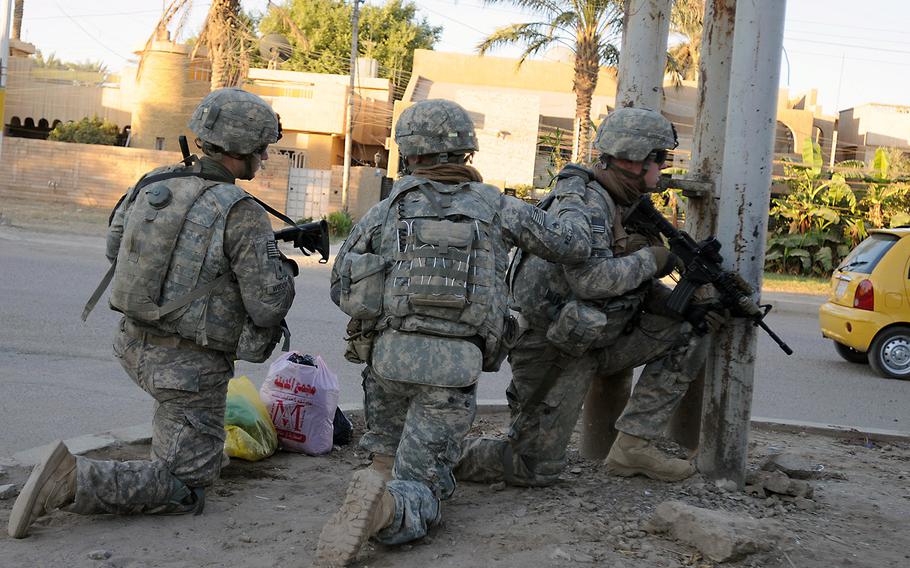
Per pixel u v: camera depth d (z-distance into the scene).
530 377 4.11
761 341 11.38
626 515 3.77
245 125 3.67
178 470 3.57
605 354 4.13
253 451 4.49
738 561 3.25
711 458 4.20
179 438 3.59
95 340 8.03
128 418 5.66
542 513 3.76
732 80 4.00
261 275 3.60
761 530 3.39
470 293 3.38
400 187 3.57
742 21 3.95
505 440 4.23
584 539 3.44
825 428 6.07
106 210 26.45
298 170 28.38
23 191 28.02
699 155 4.45
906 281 9.32
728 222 4.02
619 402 4.66
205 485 3.66
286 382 4.77
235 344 3.67
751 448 5.41
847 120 35.56
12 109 33.03
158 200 3.59
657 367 4.20
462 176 3.60
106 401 6.04
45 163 27.91
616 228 3.98
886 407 7.84
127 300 3.53
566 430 4.12
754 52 3.92
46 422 5.45
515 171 29.75
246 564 3.12
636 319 4.08
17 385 6.30
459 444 3.45
